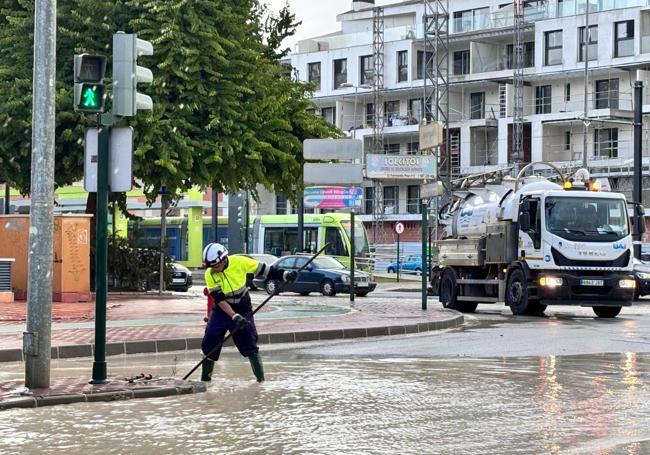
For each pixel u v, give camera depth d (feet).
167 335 69.31
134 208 263.90
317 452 31.14
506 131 288.92
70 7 119.03
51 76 43.37
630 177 265.34
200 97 118.62
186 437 33.88
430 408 39.81
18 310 92.89
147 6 116.47
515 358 59.31
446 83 290.97
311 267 153.79
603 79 277.23
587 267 97.66
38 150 43.19
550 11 284.61
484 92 302.25
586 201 99.19
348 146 101.40
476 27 299.58
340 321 82.99
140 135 114.52
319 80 333.62
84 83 44.47
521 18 287.69
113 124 45.47
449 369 53.47
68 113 114.83
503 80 291.58
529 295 98.99
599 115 270.05
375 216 310.24
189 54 115.85
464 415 38.01
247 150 121.49
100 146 45.11
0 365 57.82
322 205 148.46
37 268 43.50
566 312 110.01
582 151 279.08
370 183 317.22
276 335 71.20
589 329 81.61
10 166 119.55
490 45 302.45
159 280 131.85
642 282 136.98
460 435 33.78
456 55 309.42
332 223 190.90
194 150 117.80
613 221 99.09
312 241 199.00
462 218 115.34
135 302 110.22
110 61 117.70
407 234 303.68
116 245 130.21
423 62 296.10
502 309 119.14
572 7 280.31
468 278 111.55
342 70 329.52
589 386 46.16
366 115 327.67
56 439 33.73
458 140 300.20
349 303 114.83
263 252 212.23
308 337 72.90
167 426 36.04
